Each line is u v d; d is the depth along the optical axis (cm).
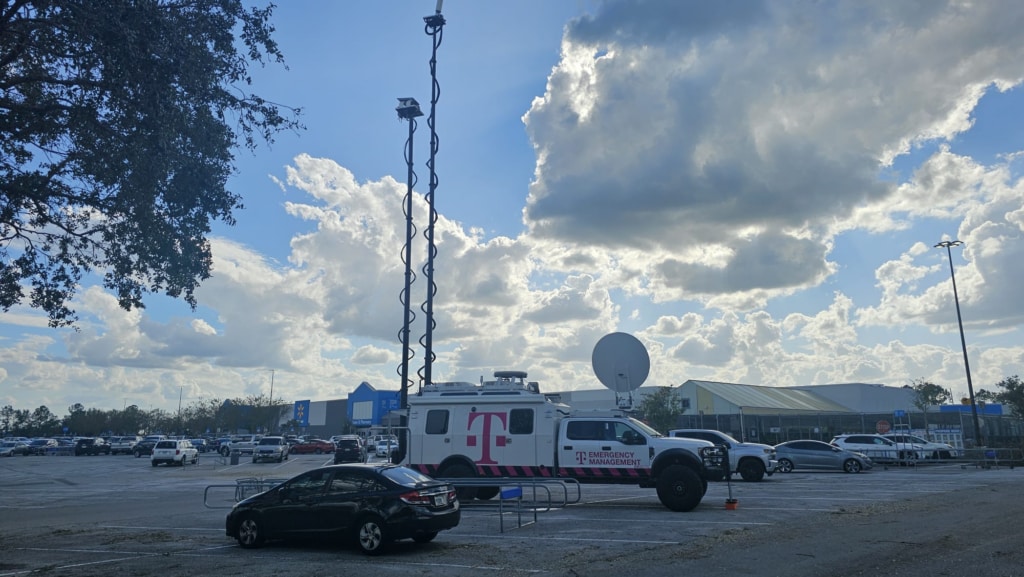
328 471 1245
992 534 1195
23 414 13000
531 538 1273
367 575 982
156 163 1238
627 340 1856
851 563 973
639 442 1700
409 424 1856
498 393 1817
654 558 1048
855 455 3105
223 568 1055
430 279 1958
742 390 5662
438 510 1208
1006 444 4644
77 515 1914
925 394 5544
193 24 1259
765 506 1703
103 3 1132
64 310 1405
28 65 1280
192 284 1406
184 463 4806
